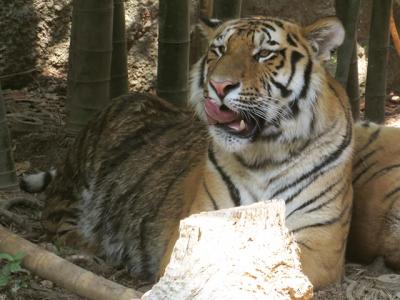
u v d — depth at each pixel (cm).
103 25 1338
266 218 633
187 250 615
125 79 1494
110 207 1080
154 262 1004
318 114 898
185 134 1076
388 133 1059
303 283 614
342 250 939
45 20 1797
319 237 902
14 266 848
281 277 607
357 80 1448
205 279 594
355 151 1048
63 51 1828
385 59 1533
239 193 909
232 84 852
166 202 1009
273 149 893
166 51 1317
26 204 1209
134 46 1872
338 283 929
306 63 899
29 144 1417
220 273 593
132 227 1040
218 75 854
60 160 1353
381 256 1038
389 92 2050
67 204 1135
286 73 881
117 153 1105
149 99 1157
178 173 1028
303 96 890
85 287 826
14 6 1762
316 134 898
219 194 915
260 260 602
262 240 615
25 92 1777
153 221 1013
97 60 1348
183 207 975
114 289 810
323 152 904
